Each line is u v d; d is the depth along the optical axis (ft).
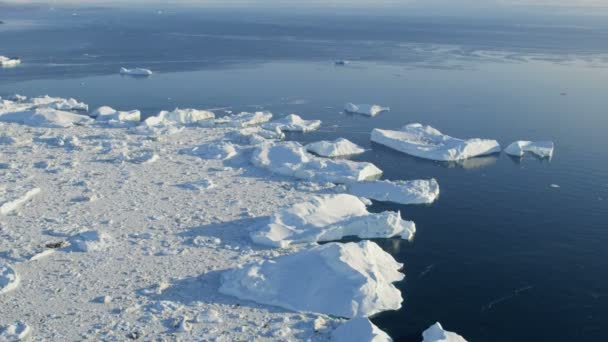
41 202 256.73
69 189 272.92
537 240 236.63
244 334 165.89
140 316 173.06
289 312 178.70
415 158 343.67
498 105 472.44
